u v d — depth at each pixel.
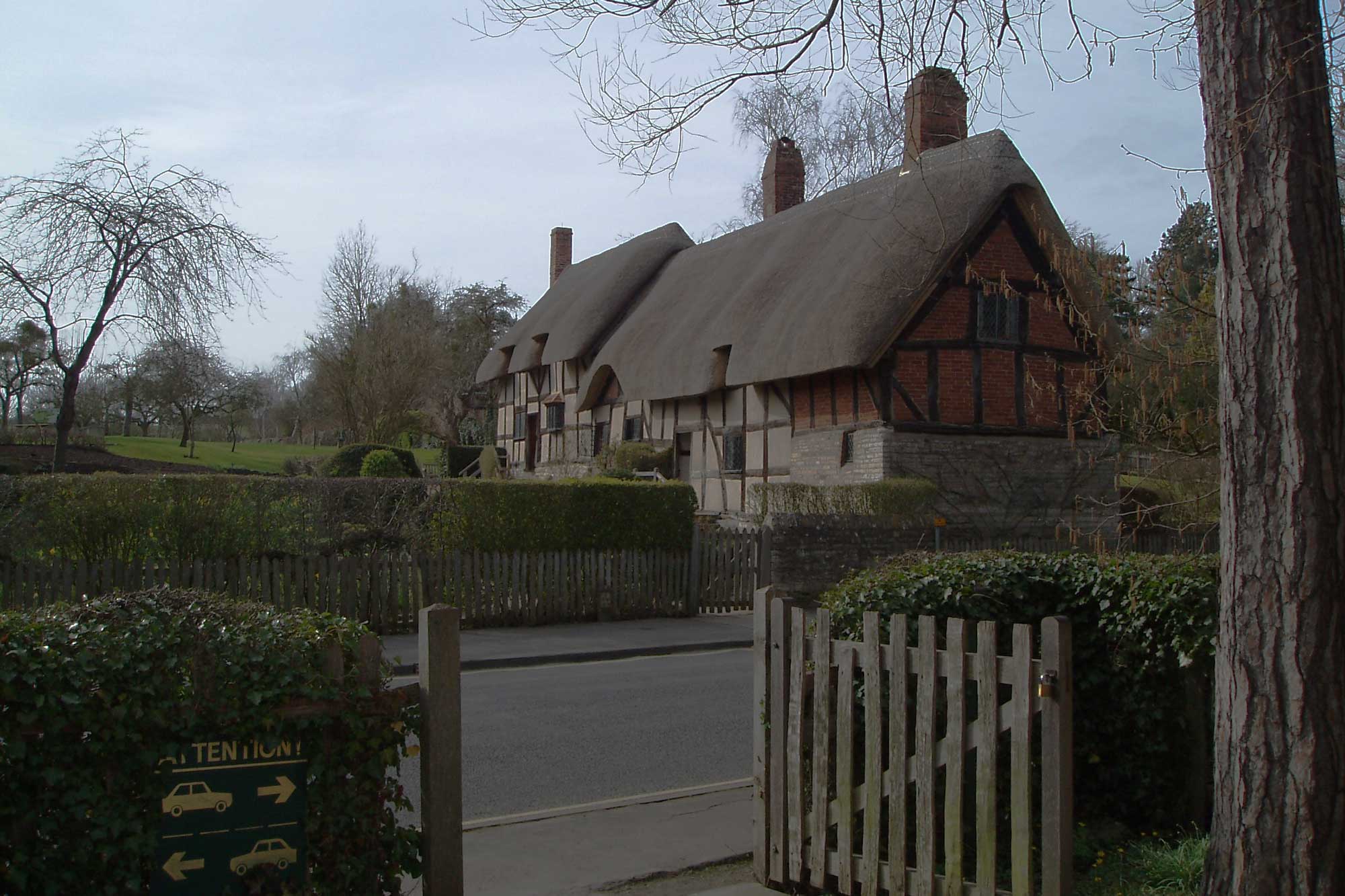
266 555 12.75
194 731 3.35
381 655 3.70
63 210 20.08
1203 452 8.30
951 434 19.62
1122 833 5.65
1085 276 10.18
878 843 4.51
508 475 36.41
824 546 16.36
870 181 23.06
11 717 3.11
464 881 5.17
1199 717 5.71
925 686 4.32
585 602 14.65
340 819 3.51
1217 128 4.05
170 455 41.75
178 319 21.00
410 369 41.16
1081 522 19.75
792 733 4.88
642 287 31.50
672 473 25.86
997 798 5.02
